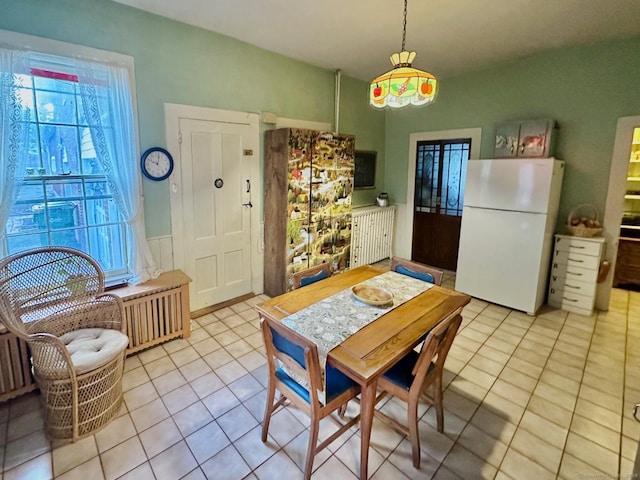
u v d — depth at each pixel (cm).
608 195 348
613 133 338
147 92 280
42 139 238
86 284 223
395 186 534
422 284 238
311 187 368
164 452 181
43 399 186
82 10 241
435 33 309
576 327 324
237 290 376
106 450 182
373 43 335
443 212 488
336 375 173
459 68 412
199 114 313
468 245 385
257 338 297
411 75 185
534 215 335
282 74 372
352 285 235
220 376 245
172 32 286
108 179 258
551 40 327
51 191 247
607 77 334
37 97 233
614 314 353
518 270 352
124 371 249
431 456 180
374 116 503
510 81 396
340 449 184
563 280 361
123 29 261
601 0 247
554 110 369
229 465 174
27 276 203
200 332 306
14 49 210
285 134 338
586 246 341
